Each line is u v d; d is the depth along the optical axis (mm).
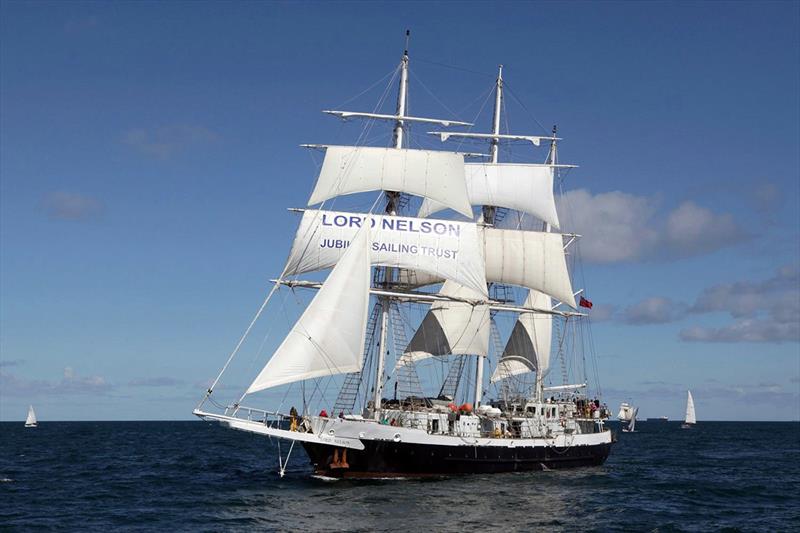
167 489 72188
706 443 182625
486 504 63281
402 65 89438
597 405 99312
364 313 72750
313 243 84875
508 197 103938
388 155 87188
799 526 58594
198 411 68812
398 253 84812
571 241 108250
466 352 93875
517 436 83562
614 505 65812
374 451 71562
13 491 72000
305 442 73438
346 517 57188
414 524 55406
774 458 127125
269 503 62375
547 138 106688
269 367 69375
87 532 52562
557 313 100875
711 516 62406
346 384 78562
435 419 76438
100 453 123562
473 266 86938
